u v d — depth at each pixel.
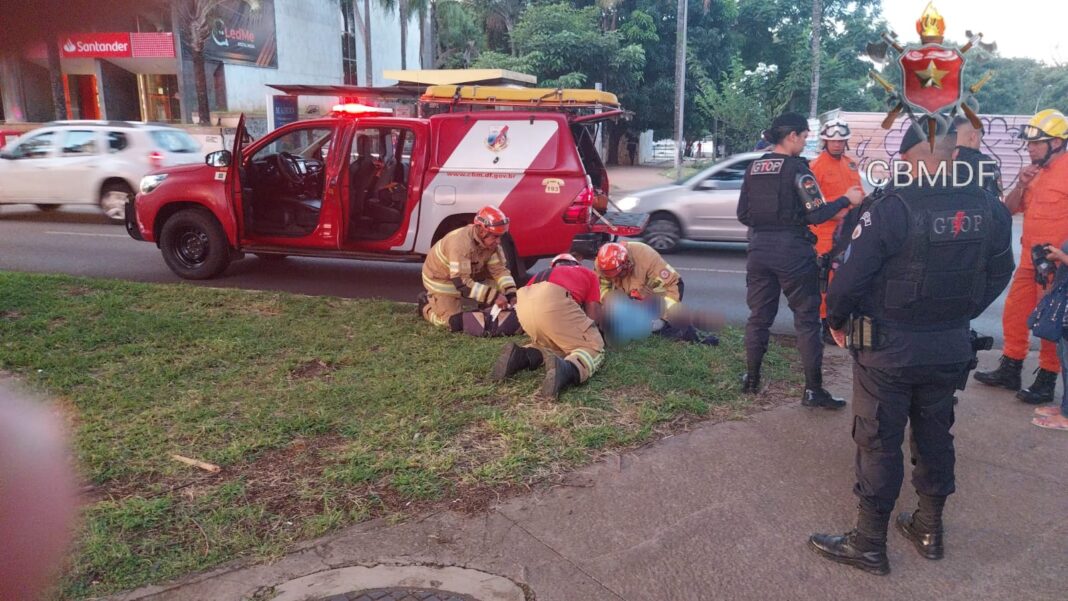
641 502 3.49
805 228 4.54
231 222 8.03
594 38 30.73
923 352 2.81
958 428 4.39
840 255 3.05
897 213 2.76
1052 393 4.75
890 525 3.38
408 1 35.06
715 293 8.25
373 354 5.49
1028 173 4.94
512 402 4.60
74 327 5.93
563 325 5.02
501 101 12.70
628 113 8.86
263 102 28.16
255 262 9.68
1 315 6.33
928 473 3.05
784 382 5.14
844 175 6.18
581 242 6.61
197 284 8.24
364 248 7.82
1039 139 4.73
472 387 4.79
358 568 2.95
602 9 33.03
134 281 8.24
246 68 26.53
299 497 3.45
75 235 11.55
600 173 9.10
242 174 8.02
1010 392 4.99
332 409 4.42
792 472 3.81
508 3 36.88
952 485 3.05
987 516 3.43
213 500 3.39
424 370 5.12
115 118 23.28
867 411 2.95
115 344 5.60
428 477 3.63
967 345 2.89
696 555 3.09
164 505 3.30
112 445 3.87
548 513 3.38
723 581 2.93
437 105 13.16
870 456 2.97
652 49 34.06
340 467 3.72
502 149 7.48
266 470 3.71
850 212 3.12
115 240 11.12
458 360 5.30
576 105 12.33
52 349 5.41
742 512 3.42
